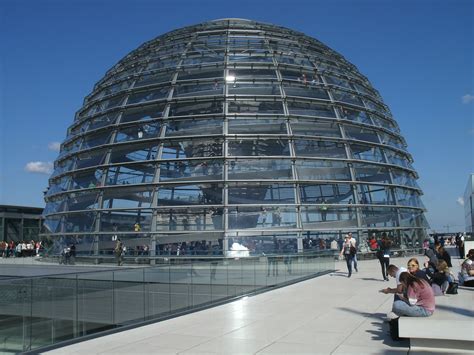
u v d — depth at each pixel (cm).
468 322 879
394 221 3350
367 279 2159
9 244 5044
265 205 2892
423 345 921
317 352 899
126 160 3125
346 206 3078
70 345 991
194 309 1434
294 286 1964
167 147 3089
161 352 915
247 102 3231
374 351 902
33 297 1077
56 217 3394
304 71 3556
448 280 1446
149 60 3688
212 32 3841
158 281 1412
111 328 1237
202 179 2941
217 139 3059
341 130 3297
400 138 3931
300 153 3086
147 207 2895
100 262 2905
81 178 3306
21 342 1041
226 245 2778
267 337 1030
